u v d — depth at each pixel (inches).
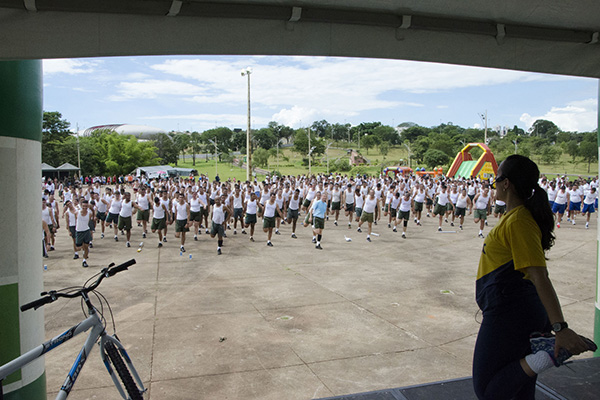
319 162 3590.1
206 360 206.7
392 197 647.8
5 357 111.8
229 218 633.0
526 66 122.9
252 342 227.8
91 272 391.9
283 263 418.3
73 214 444.1
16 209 112.9
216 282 347.9
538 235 65.2
